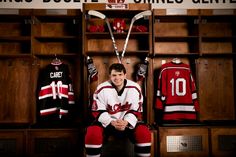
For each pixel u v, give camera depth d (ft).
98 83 9.07
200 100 9.41
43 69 9.25
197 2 9.78
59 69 8.61
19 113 9.09
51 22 9.43
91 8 8.45
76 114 9.06
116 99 6.67
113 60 9.16
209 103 9.41
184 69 8.80
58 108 8.47
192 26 9.41
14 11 8.47
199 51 8.64
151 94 8.41
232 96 9.47
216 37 8.75
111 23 9.34
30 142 7.63
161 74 8.73
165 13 8.61
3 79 9.16
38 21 9.04
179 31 9.55
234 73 9.46
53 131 7.66
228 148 7.70
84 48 8.34
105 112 6.35
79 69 9.18
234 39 9.32
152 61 8.55
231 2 9.80
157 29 9.52
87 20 8.95
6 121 9.04
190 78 8.75
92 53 8.80
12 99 9.12
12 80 9.17
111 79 6.55
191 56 9.36
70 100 8.65
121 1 9.12
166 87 8.70
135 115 6.29
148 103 8.37
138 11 8.63
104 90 6.63
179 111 8.62
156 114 9.21
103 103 6.57
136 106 6.50
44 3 9.59
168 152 7.61
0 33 9.39
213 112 9.40
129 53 8.76
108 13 8.84
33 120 8.49
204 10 8.69
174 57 9.41
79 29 8.77
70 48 9.39
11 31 9.41
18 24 9.43
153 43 8.45
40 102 8.46
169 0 9.73
